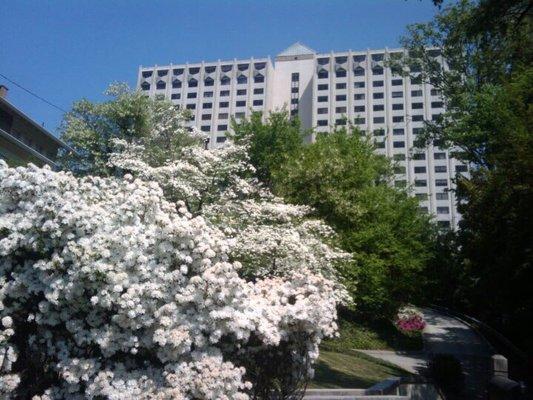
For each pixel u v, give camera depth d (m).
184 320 4.82
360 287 19.78
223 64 107.94
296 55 107.56
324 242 15.41
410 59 26.08
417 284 25.81
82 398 4.64
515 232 15.15
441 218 91.00
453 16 23.34
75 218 4.86
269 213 14.73
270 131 25.06
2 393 4.53
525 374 18.05
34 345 4.88
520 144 14.98
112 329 4.70
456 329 31.56
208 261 4.99
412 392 11.52
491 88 19.31
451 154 22.77
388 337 24.95
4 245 4.82
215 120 104.94
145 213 5.41
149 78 110.19
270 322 5.24
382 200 21.11
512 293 16.92
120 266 4.78
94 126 23.91
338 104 102.00
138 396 4.57
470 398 15.34
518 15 14.73
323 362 14.34
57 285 4.66
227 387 4.60
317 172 18.33
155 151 19.19
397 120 99.25
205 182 14.46
